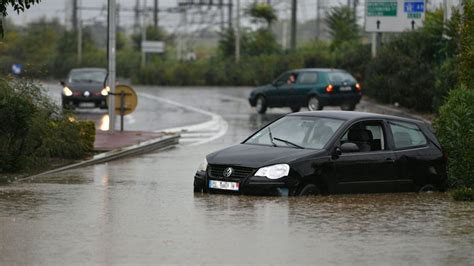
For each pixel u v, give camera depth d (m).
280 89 102.56
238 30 180.12
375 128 40.34
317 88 99.69
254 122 92.62
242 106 115.62
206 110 108.88
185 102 122.44
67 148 56.56
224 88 162.75
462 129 42.88
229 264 25.12
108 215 33.09
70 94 103.56
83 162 55.72
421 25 122.38
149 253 26.48
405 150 40.53
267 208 34.44
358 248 27.14
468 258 25.84
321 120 40.44
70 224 31.06
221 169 38.84
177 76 180.38
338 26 175.00
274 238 28.61
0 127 49.09
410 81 106.56
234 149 40.09
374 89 114.50
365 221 31.67
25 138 50.88
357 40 168.00
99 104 105.31
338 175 38.69
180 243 27.89
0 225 30.70
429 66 107.06
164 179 47.81
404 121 41.16
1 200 36.91
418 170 40.66
